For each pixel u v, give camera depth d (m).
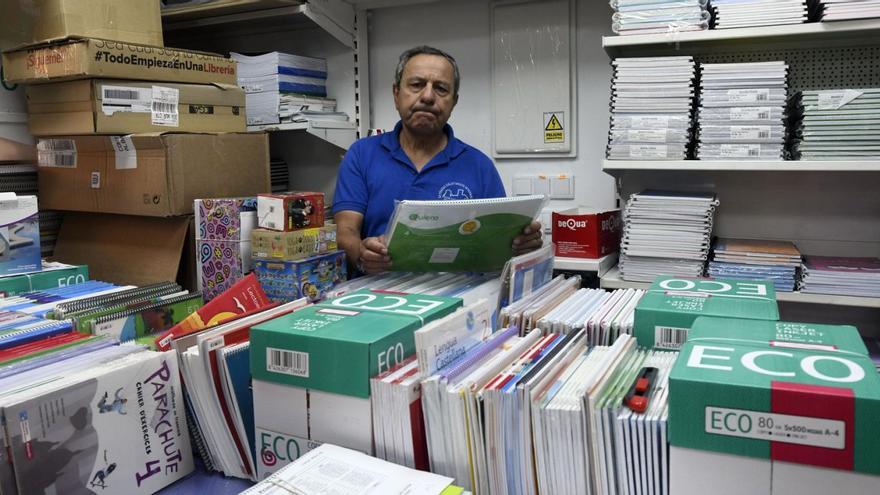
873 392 0.64
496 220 1.47
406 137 2.10
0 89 2.05
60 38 1.76
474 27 2.48
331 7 2.41
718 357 0.77
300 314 1.01
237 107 2.15
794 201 2.16
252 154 2.09
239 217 1.64
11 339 1.02
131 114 1.86
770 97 1.88
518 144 2.45
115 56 1.79
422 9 2.54
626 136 2.00
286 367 0.91
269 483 0.77
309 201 1.62
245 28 2.67
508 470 0.82
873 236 2.09
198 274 1.73
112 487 0.91
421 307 1.05
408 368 0.90
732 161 1.89
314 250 1.63
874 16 1.71
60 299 1.31
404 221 1.37
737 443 0.68
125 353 0.99
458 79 2.05
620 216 2.35
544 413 0.79
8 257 1.49
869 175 2.06
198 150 1.91
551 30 2.35
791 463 0.67
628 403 0.79
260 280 1.60
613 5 1.96
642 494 0.76
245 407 1.00
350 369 0.86
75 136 1.98
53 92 1.90
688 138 1.96
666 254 2.02
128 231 2.02
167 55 1.93
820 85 2.09
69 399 0.85
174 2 2.38
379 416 0.85
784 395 0.66
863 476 0.64
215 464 1.05
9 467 0.79
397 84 2.04
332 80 2.63
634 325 1.05
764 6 1.83
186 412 1.04
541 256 1.45
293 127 2.34
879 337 2.11
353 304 1.08
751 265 1.95
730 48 2.11
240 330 1.04
